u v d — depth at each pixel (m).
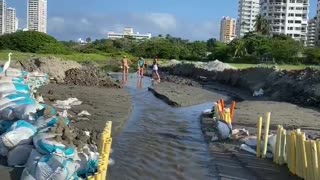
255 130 15.19
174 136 14.59
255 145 12.67
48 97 21.05
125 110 19.28
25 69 30.14
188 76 51.59
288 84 28.78
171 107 22.28
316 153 8.97
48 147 8.29
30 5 196.12
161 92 28.09
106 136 9.27
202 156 11.98
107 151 8.98
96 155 9.09
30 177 7.82
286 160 10.77
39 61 32.44
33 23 197.75
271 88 30.89
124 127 15.66
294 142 10.09
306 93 25.47
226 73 42.09
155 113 19.78
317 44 128.12
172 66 61.25
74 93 24.34
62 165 7.75
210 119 17.81
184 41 137.88
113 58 80.06
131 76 46.44
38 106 11.14
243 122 17.02
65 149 8.32
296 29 139.75
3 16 167.38
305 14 139.75
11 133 9.26
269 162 11.22
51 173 7.67
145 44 104.62
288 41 86.88
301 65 68.44
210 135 14.57
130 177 9.83
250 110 20.64
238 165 11.05
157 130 15.56
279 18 140.38
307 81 26.95
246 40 93.31
